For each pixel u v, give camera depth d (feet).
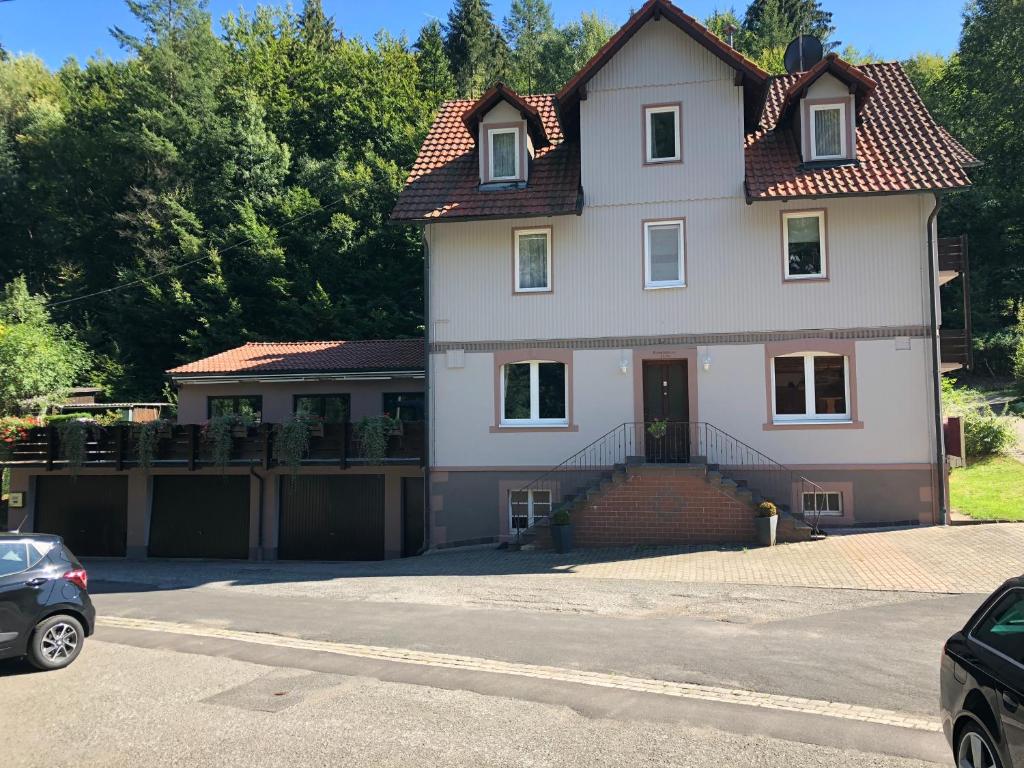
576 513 56.24
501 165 64.08
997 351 128.26
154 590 49.34
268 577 53.31
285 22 189.26
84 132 146.72
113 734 21.66
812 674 25.96
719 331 59.52
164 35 156.35
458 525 62.34
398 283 130.52
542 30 228.22
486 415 62.39
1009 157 142.41
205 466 69.26
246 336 126.00
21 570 29.17
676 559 49.60
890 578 41.55
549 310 61.87
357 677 26.63
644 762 18.88
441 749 19.89
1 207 153.48
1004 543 47.16
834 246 58.29
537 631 32.94
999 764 14.94
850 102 59.11
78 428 71.92
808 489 58.03
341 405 75.05
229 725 22.07
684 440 59.72
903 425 56.90
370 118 150.00
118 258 144.36
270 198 135.64
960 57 152.25
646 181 61.05
